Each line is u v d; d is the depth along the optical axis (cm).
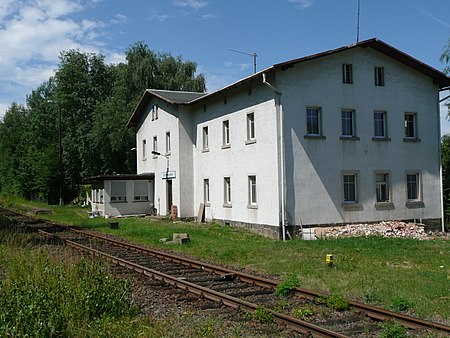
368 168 2355
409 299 910
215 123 2781
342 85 2316
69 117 5547
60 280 894
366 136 2361
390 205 2398
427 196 2519
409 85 2506
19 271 1041
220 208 2719
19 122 8631
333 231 2112
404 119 2483
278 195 2148
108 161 5159
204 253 1605
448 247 1708
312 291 948
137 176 3488
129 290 924
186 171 3077
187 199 3069
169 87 5156
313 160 2219
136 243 1936
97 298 816
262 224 2278
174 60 5359
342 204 2272
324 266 1316
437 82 2580
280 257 1506
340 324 771
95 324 753
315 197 2211
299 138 2195
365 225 2231
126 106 4912
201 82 5309
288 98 2183
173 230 2348
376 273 1194
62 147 5503
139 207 3522
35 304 715
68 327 716
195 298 966
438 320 800
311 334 714
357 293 977
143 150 3791
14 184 6950
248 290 1043
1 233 2070
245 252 1616
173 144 3155
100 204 3531
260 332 733
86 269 979
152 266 1394
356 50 2361
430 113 2561
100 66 5766
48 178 5447
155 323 771
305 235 2095
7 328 635
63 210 4253
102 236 2181
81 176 5350
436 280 1096
